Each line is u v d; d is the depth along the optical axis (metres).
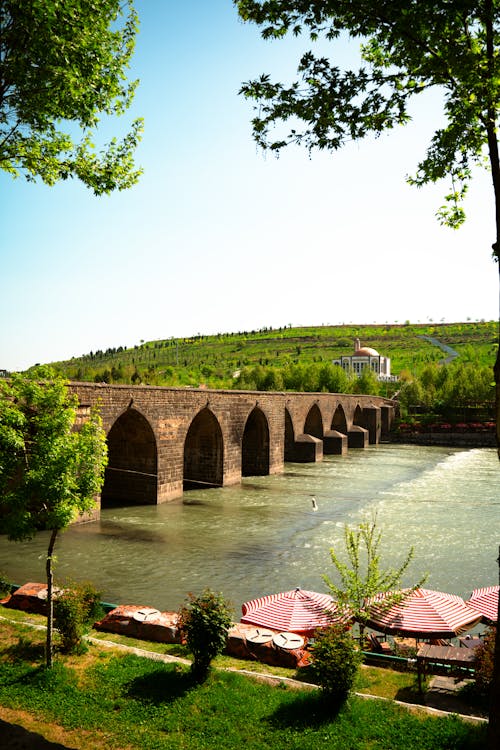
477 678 14.25
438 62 10.51
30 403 15.41
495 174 10.22
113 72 15.12
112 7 14.67
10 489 15.00
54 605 17.16
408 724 12.68
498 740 9.28
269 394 64.88
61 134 15.83
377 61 12.22
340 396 95.12
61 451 14.94
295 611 18.05
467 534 38.38
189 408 49.28
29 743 11.53
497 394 9.84
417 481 62.16
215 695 13.87
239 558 31.80
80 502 15.25
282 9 10.95
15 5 12.50
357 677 14.40
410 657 17.22
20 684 14.09
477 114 10.55
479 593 19.94
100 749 11.71
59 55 13.28
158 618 18.39
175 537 36.19
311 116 11.41
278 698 13.94
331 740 12.12
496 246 10.09
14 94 13.95
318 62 11.19
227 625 14.97
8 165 15.66
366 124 11.45
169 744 11.92
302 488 56.09
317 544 35.28
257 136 11.81
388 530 39.41
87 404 36.94
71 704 13.33
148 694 13.85
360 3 10.45
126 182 16.92
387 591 18.50
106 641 17.45
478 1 9.72
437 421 118.12
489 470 71.62
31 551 32.25
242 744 11.98
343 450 89.06
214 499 49.06
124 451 46.69
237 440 57.84
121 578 27.86
